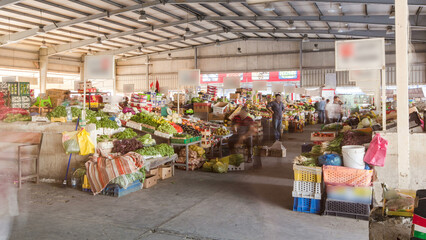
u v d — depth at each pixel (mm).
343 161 4602
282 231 3957
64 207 4816
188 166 7547
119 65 30969
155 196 5441
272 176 6887
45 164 6363
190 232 3926
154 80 29703
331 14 15484
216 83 32000
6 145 4914
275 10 16078
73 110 6891
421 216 2152
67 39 22438
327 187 4531
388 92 21125
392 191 2799
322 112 20578
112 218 4383
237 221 4285
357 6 13406
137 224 4176
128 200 5215
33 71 23938
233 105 12617
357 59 4539
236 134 6867
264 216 4469
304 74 25172
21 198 5219
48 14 16625
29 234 3799
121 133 6863
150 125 7883
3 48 21906
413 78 21719
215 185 6164
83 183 5738
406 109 2996
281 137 13500
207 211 4684
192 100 12625
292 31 20078
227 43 27109
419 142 4121
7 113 6770
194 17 19016
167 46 27453
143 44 25250
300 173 4660
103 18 18438
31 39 22094
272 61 26000
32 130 6441
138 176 5805
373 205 4426
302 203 4684
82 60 27625
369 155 4367
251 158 7535
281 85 16203
